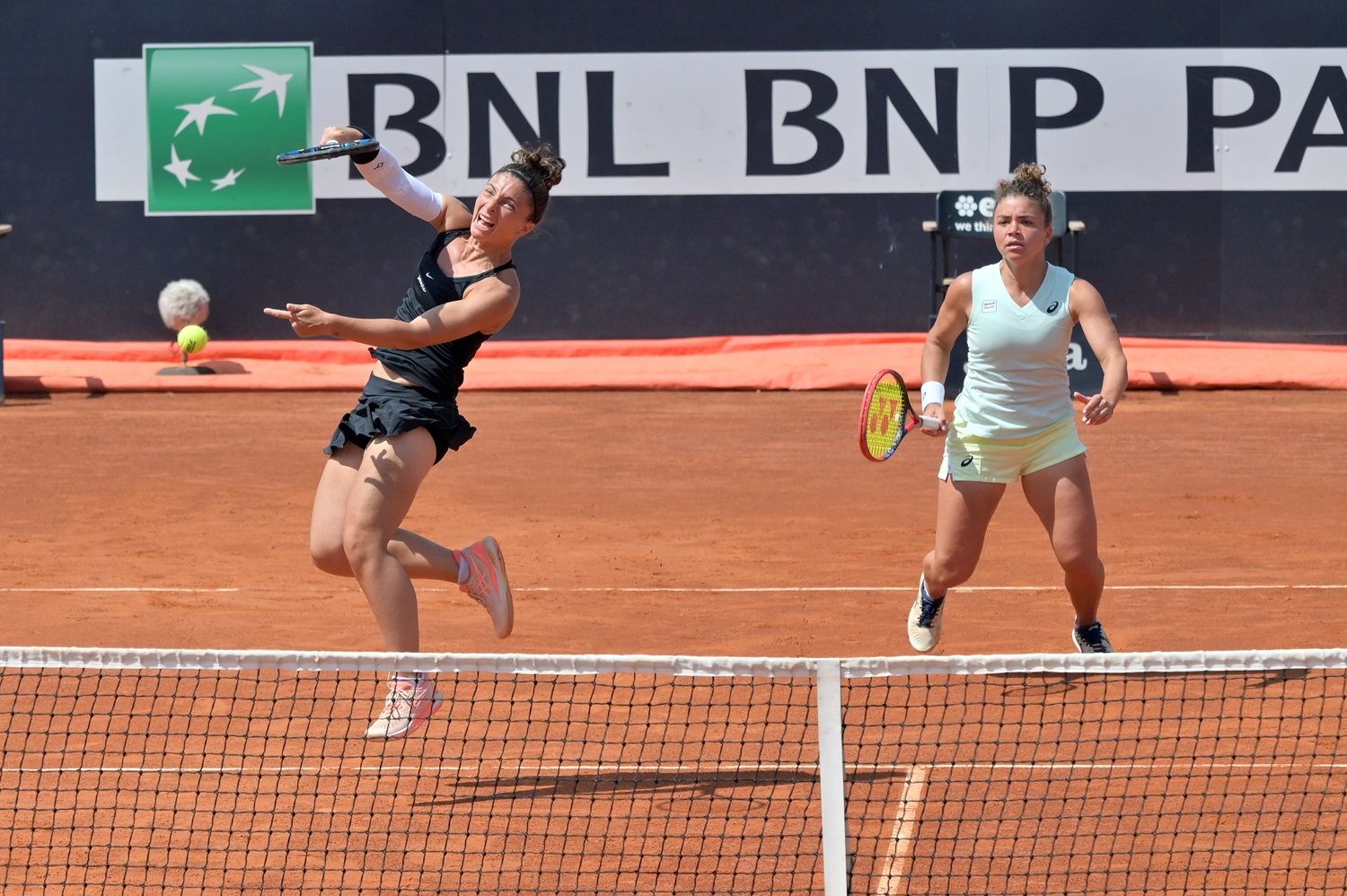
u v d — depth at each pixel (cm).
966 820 1720
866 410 2111
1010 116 7469
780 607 2980
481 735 2064
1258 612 2861
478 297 1936
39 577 3306
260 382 6844
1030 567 3334
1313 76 7406
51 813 1759
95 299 7638
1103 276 7525
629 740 2047
